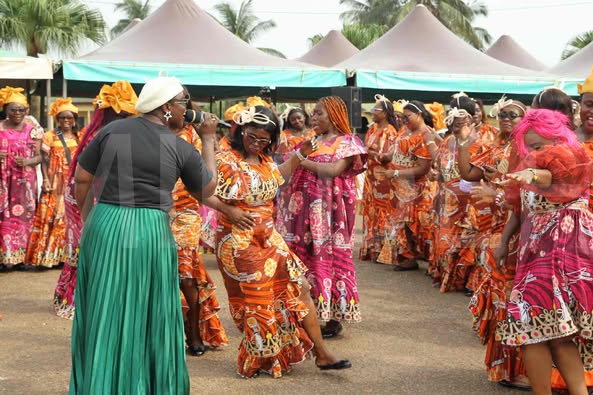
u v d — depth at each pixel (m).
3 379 4.89
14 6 27.69
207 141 4.34
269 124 4.60
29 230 8.98
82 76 12.81
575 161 3.88
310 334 4.95
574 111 4.49
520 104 5.12
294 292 4.86
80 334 3.90
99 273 3.77
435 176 8.70
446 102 19.34
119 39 14.56
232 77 13.62
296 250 5.67
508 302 4.43
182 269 5.25
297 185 5.64
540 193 3.95
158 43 14.16
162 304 3.87
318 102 5.70
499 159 5.21
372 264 9.52
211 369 5.14
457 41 16.67
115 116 5.64
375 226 9.57
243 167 4.62
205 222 7.70
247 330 4.76
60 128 8.96
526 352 4.04
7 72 11.78
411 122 8.50
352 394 4.66
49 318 6.60
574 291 3.93
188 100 4.34
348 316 5.77
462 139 5.57
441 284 8.05
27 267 9.16
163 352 3.89
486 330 4.84
